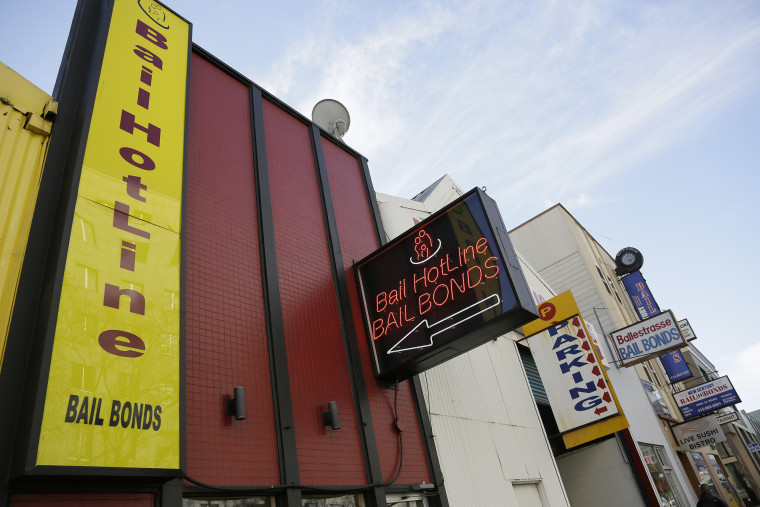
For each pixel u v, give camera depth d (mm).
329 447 5594
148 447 3555
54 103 4887
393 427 6652
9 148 4348
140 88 5512
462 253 6395
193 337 4938
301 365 5926
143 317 4016
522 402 10297
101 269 3961
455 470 7277
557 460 13422
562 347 10758
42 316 3613
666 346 14281
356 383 6434
